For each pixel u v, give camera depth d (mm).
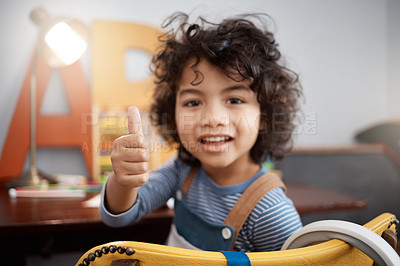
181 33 712
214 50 557
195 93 576
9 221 755
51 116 1328
